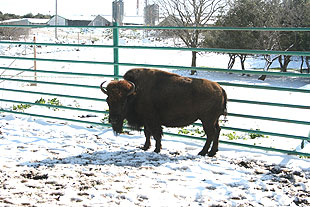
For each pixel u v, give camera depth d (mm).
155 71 6469
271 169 5801
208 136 6414
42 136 7516
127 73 6512
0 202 4352
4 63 24672
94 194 4617
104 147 6852
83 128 8141
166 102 6312
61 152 6508
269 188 4996
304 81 21266
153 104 6387
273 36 23125
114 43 7672
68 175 5273
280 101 13594
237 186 5082
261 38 23281
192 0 25266
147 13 33750
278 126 9320
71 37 50125
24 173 5348
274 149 6508
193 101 6215
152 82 6371
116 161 6039
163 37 38562
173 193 4742
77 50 34156
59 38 47781
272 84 20031
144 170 5566
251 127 9117
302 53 5871
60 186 4891
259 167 5922
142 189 4832
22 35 45656
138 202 4449
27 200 4406
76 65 24609
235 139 7867
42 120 8750
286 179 5312
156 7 31766
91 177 5227
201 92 6176
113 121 6059
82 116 9398
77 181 5059
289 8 23969
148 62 26141
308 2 24281
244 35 23438
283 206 4461
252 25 23531
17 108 10273
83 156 6285
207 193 4754
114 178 5191
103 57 28625
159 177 5281
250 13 23578
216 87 6273
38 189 4777
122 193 4691
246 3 23812
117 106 6051
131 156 6293
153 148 6871
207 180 5203
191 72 23250
